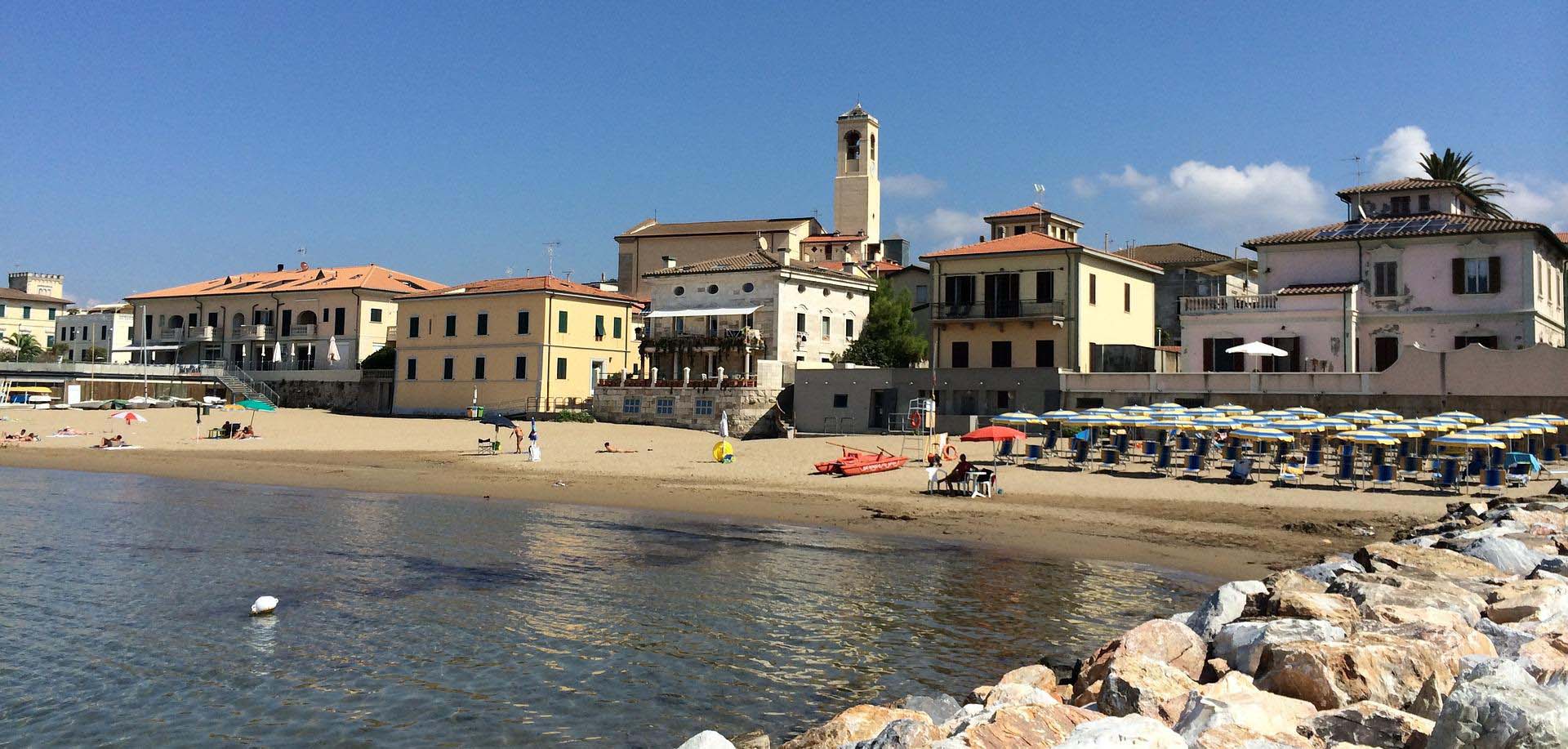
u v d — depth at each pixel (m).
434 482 43.41
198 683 15.42
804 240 103.62
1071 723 9.85
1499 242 51.47
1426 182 60.09
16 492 39.16
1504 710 7.97
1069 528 30.19
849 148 129.00
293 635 18.03
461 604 20.39
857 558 25.67
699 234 101.19
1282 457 40.44
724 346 72.62
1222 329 56.72
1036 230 84.56
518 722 13.76
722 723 13.66
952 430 57.09
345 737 13.29
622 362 85.56
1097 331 64.06
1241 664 11.81
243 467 49.19
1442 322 52.66
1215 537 28.58
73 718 14.04
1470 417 41.34
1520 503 28.53
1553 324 55.91
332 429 67.94
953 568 24.31
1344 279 55.56
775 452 52.34
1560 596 14.03
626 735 13.26
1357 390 47.50
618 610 19.88
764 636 17.92
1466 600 14.40
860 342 73.19
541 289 78.94
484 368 81.44
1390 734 8.78
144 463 50.94
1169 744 8.37
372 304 96.94
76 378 87.56
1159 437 48.41
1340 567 17.45
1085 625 18.61
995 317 63.56
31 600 20.47
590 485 42.00
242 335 100.81
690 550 26.83
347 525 30.84
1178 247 95.50
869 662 16.30
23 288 145.75
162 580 22.50
